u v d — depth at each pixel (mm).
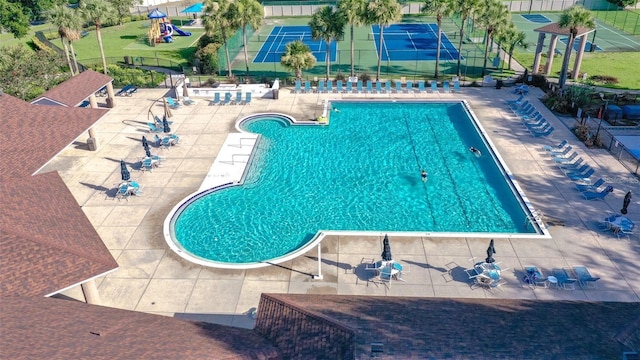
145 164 31500
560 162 31594
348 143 36312
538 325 15797
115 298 21156
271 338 15336
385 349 14430
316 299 17906
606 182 29203
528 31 71125
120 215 27047
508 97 43531
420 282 21625
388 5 44094
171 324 15539
